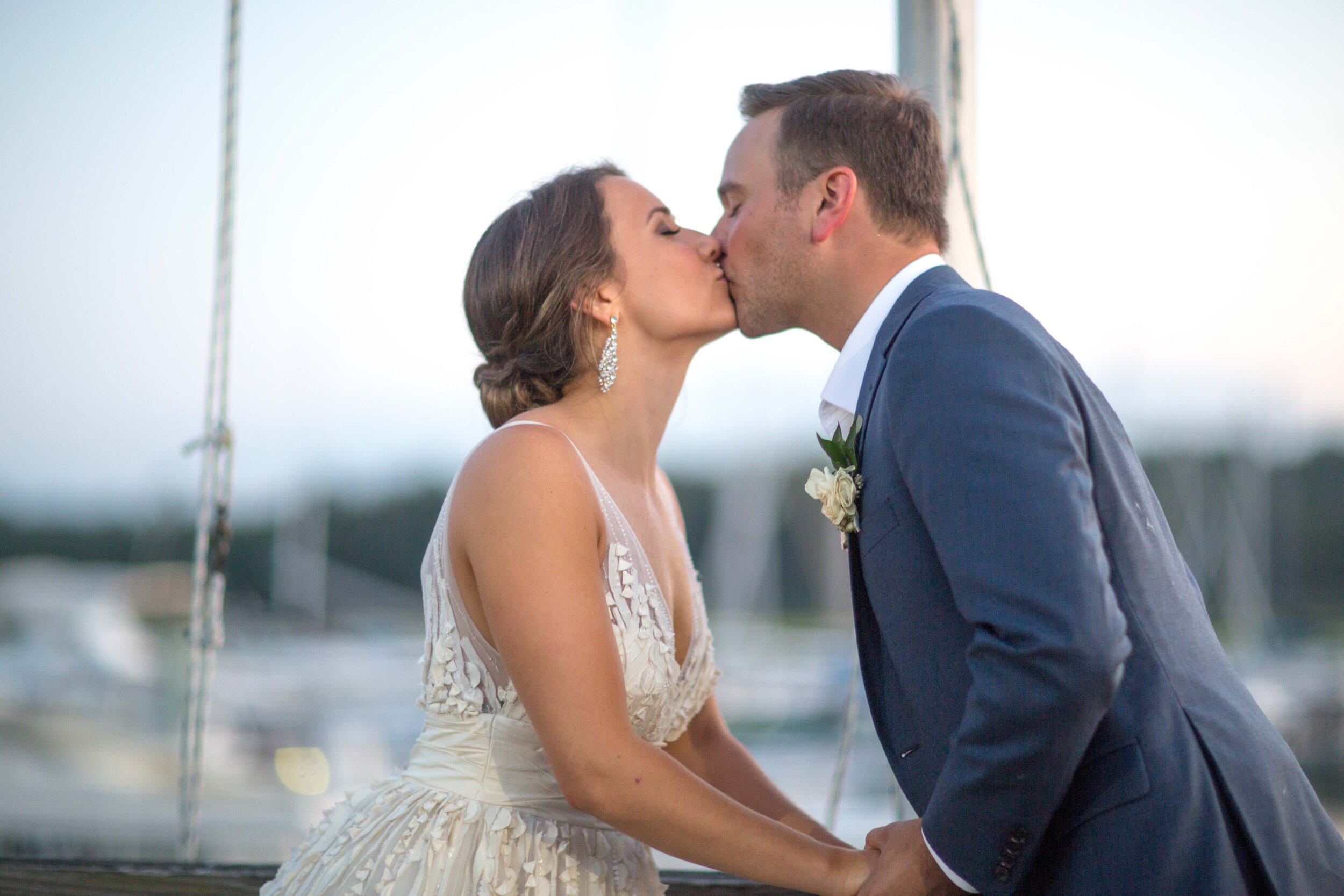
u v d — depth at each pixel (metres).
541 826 1.62
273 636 22.06
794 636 22.00
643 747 1.49
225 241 2.14
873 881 1.42
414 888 1.56
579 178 1.82
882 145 1.68
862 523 1.49
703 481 27.17
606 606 1.59
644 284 1.77
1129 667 1.34
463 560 1.62
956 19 1.94
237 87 2.15
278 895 1.67
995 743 1.23
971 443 1.29
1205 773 1.30
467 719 1.66
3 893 1.86
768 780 1.94
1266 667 19.91
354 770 13.66
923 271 1.63
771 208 1.75
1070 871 1.31
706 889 1.77
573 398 1.79
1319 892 1.34
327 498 24.59
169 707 15.41
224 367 2.13
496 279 1.78
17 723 14.70
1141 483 1.44
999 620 1.21
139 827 10.55
